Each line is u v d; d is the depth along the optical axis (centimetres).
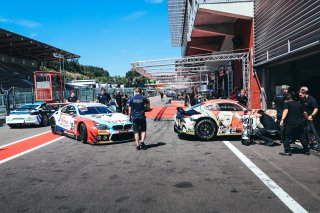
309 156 669
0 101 1969
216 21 1831
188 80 3556
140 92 792
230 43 2025
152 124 1416
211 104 927
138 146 784
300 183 474
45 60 5606
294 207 378
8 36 3788
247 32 1569
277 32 1155
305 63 1165
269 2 1234
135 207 385
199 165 604
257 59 1434
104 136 856
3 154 774
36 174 564
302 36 921
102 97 1446
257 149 762
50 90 2189
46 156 735
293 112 666
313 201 397
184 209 376
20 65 5134
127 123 901
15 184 501
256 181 489
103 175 542
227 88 2306
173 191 445
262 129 827
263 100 1422
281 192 434
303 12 929
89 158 695
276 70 1352
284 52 1079
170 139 949
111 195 433
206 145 833
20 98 2233
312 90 1151
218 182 487
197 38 2355
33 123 1395
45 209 386
